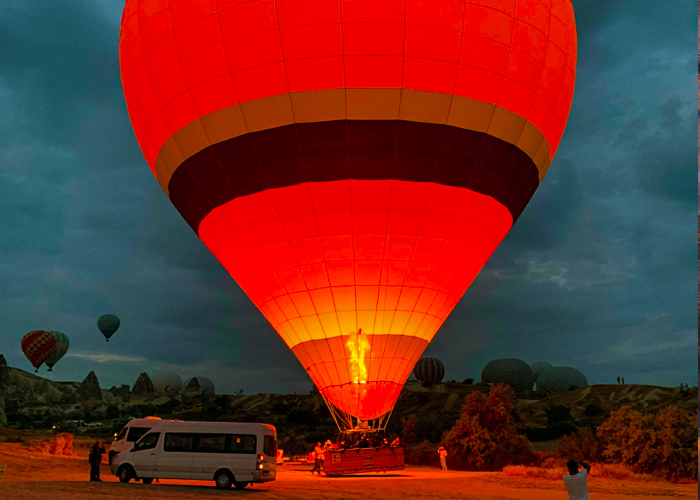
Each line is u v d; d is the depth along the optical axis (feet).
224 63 59.26
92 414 385.29
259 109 58.95
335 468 66.03
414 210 60.64
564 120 69.92
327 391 65.31
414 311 63.41
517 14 61.05
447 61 58.18
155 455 57.36
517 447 107.14
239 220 63.10
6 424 312.29
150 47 63.52
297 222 61.00
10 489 45.55
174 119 63.10
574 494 28.50
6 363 556.92
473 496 56.44
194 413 320.29
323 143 58.75
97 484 53.62
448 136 59.52
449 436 111.14
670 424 87.10
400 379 64.54
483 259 67.36
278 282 63.72
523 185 67.10
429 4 57.67
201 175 63.46
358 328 62.95
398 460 67.15
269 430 58.80
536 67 62.39
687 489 67.15
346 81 57.57
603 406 255.29
